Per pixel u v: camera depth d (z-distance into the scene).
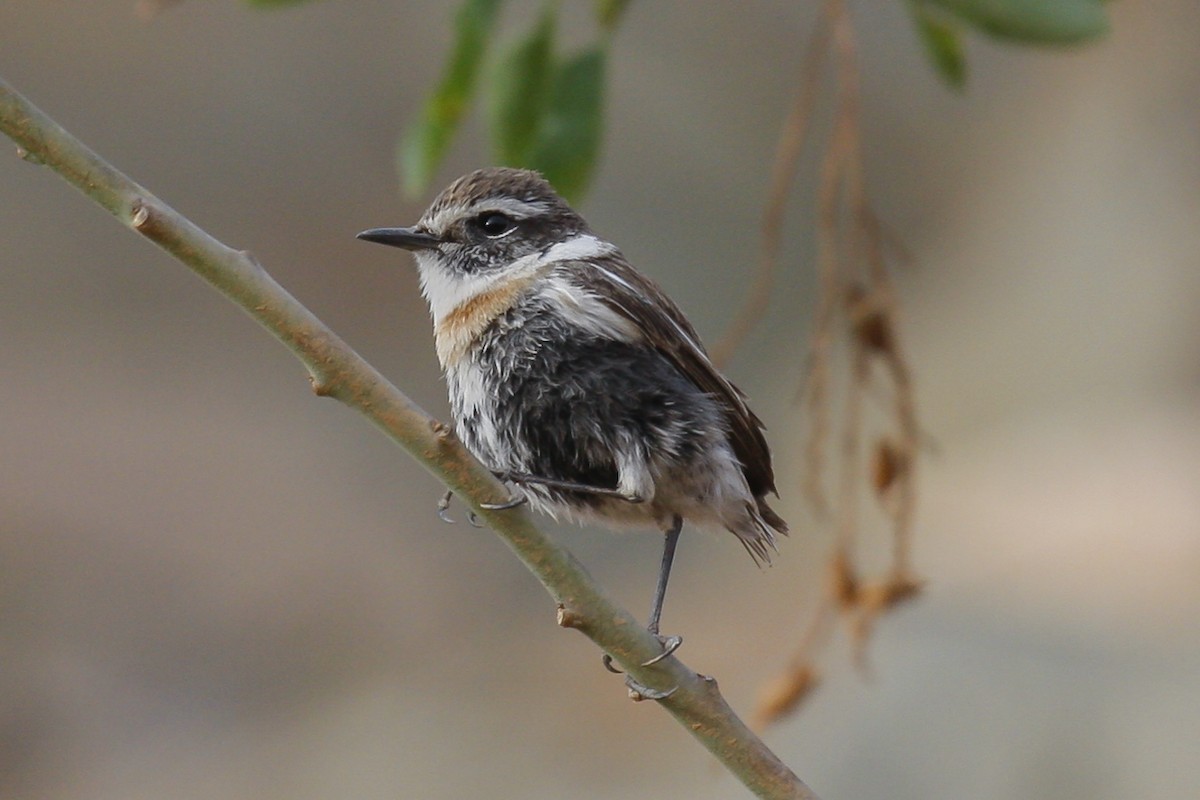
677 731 12.12
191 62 17.11
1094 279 15.48
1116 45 15.84
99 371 16.53
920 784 10.66
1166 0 15.46
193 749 13.59
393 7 17.19
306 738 13.34
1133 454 13.95
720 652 13.06
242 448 16.06
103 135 16.92
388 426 4.78
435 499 15.87
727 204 16.92
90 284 16.95
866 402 14.84
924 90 16.89
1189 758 10.20
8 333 16.53
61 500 15.37
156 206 4.48
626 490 6.15
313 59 17.20
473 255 6.61
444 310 6.62
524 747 12.40
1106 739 10.48
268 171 17.22
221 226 17.05
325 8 17.14
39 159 4.42
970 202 16.95
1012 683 11.04
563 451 6.34
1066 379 15.09
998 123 16.89
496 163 6.45
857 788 10.77
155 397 16.47
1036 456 14.30
